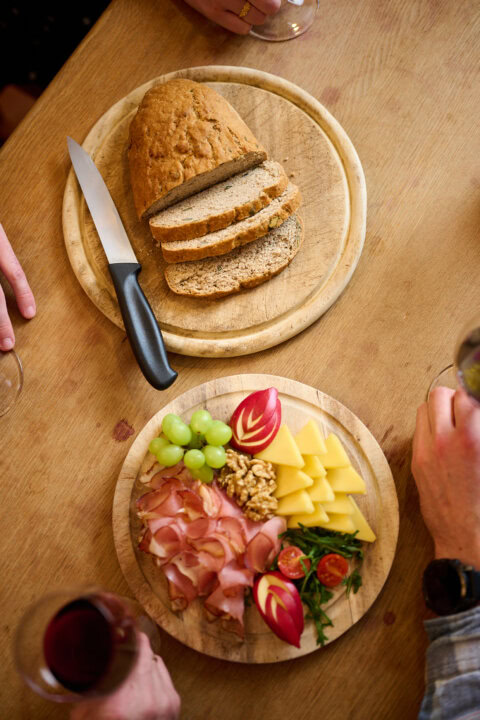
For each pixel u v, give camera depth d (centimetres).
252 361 68
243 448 63
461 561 61
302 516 62
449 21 73
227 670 63
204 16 74
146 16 74
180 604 62
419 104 72
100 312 69
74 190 71
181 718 62
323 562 61
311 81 73
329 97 73
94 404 68
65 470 67
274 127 71
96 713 55
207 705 62
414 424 67
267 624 60
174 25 74
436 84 72
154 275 69
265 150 69
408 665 62
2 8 95
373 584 63
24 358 69
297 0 73
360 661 63
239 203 67
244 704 62
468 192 71
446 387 66
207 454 62
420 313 69
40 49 95
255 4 70
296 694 62
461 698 56
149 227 70
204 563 60
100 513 66
